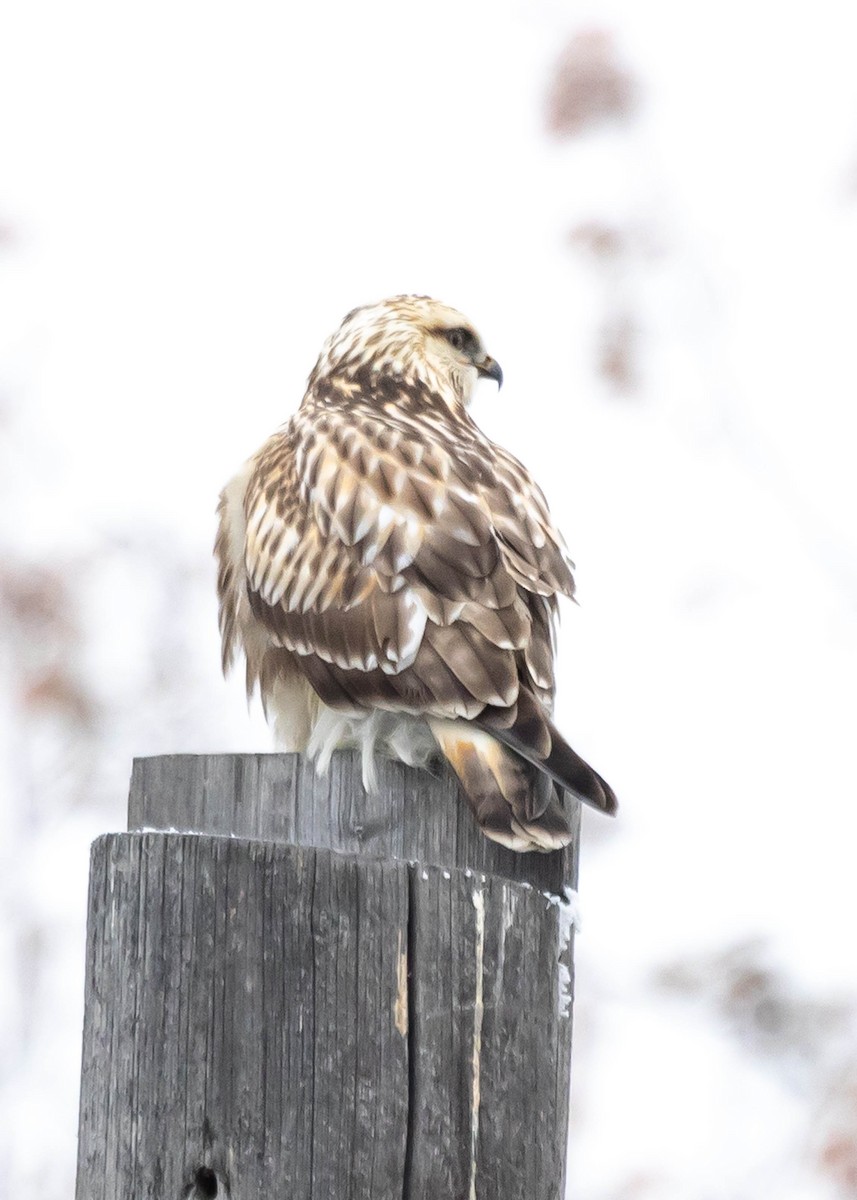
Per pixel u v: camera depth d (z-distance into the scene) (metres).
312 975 7.93
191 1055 7.98
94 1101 8.16
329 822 8.70
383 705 9.24
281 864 8.00
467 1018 7.98
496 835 8.50
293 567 9.98
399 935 7.94
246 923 8.00
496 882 8.12
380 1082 7.87
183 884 8.09
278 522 10.29
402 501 9.79
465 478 10.04
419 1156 7.85
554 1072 8.25
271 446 11.12
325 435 10.45
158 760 8.84
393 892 7.95
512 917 8.13
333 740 9.41
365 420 10.60
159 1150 7.97
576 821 8.88
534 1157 8.12
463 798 8.77
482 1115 7.98
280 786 8.70
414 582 9.45
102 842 8.30
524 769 8.80
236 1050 7.95
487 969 8.05
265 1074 7.91
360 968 7.92
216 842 8.07
